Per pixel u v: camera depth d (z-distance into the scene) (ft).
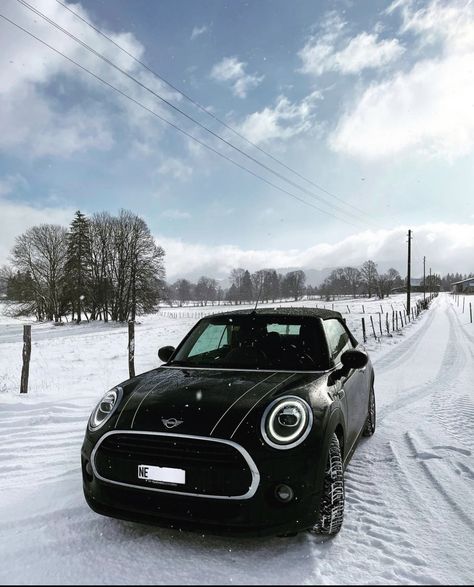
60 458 14.64
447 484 12.27
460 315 139.33
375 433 17.63
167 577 7.65
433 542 9.09
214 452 7.98
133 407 9.30
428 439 16.61
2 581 7.55
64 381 33.09
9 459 14.56
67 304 222.07
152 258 217.56
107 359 51.42
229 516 7.80
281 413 8.58
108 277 220.23
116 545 8.77
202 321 14.37
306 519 8.04
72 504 10.86
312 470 8.14
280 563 8.09
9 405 21.56
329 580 7.61
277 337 12.37
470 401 23.39
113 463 8.63
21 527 9.63
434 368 36.55
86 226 218.59
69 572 7.83
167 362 13.14
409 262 166.81
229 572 7.80
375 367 37.35
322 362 11.55
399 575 7.85
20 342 101.40
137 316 220.23
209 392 9.54
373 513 10.46
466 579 7.77
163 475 8.16
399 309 180.75
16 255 227.81
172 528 8.11
